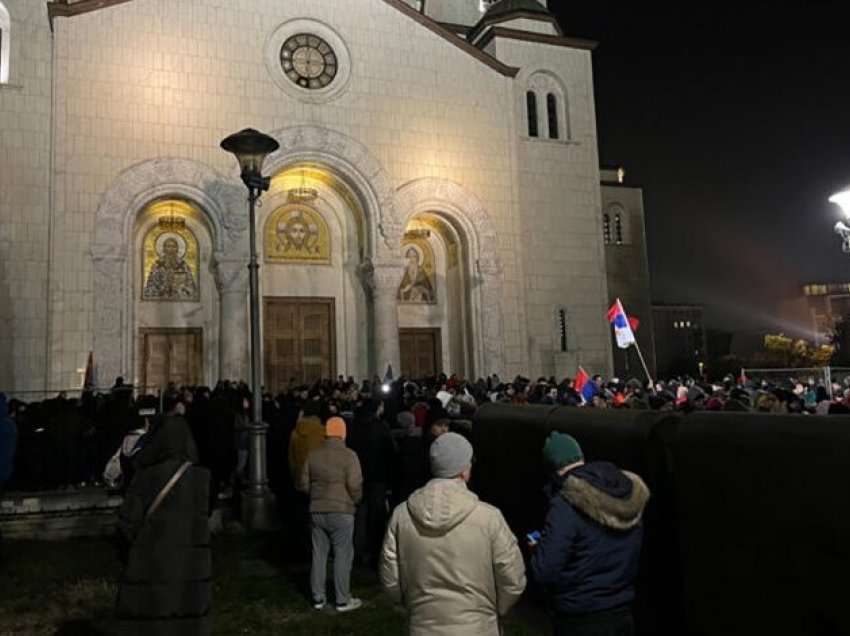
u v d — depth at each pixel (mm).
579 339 26500
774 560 4641
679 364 53562
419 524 3799
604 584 4031
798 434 4527
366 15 24672
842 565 4168
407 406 14711
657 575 5805
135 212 21031
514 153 26141
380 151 24188
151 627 4824
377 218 23875
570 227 27062
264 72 22984
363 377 24969
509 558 3770
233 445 12812
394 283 23906
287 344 24594
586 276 27000
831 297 80500
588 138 27969
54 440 13203
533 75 27734
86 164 20672
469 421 9797
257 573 9266
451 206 24984
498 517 3840
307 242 25312
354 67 24219
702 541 5281
